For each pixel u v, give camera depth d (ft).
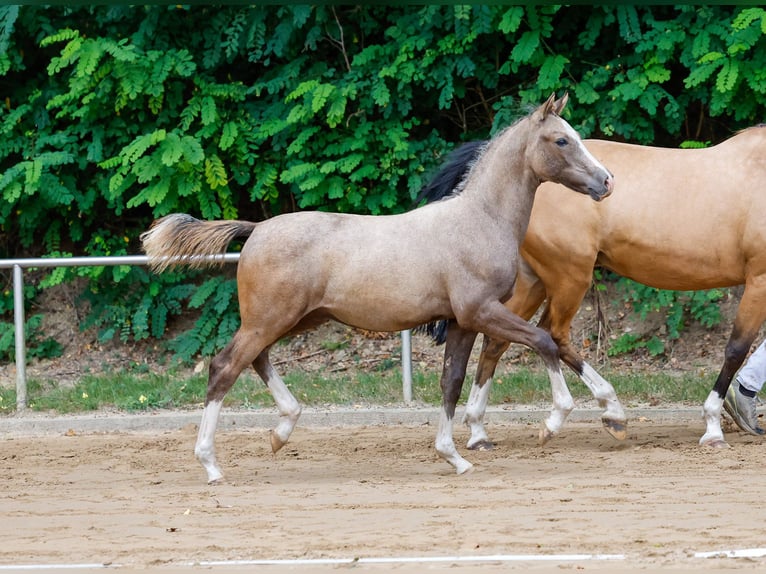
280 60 58.34
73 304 57.82
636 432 39.63
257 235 32.04
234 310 54.85
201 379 48.83
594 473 31.45
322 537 23.77
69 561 22.31
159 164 51.93
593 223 36.63
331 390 46.96
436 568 20.86
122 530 25.13
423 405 45.16
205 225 32.71
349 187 54.03
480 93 57.82
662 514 25.31
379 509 26.84
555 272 37.09
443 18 52.60
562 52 55.11
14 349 55.26
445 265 31.73
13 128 56.08
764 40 49.90
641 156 37.17
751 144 36.40
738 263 36.24
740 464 32.17
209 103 53.67
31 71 58.70
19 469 35.17
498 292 32.12
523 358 52.54
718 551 21.74
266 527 25.03
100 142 54.49
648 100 51.52
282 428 33.78
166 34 55.31
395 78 53.83
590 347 53.36
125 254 56.90
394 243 31.81
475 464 34.04
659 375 48.44
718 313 52.19
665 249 36.32
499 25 51.39
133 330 55.36
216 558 22.26
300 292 31.42
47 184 54.19
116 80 53.52
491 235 31.99
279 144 54.85
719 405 36.32
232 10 55.57
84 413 45.44
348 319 32.09
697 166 36.52
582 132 52.75
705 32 50.85
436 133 55.42
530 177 32.42
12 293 57.98
